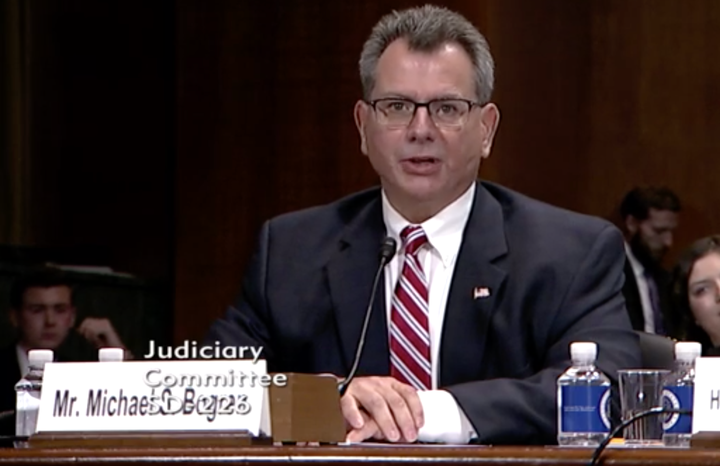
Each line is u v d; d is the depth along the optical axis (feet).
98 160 58.29
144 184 58.80
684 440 21.07
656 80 59.06
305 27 57.93
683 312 38.81
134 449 18.71
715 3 58.49
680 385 21.49
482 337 27.14
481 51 27.32
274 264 28.99
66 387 20.33
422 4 57.06
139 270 58.29
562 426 22.17
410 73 26.84
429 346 27.17
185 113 59.06
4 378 42.52
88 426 20.03
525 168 59.41
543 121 59.52
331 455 18.04
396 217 28.09
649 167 58.90
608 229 28.30
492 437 24.53
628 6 59.31
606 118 59.31
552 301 27.35
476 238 27.84
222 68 58.80
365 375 27.40
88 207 57.93
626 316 27.71
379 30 27.40
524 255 27.68
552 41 59.52
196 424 19.60
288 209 57.88
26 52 57.16
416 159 26.91
